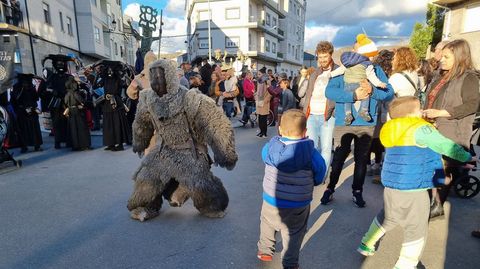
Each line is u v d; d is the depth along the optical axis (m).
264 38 39.12
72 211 3.92
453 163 3.48
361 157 3.90
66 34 22.83
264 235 2.72
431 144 2.38
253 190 4.65
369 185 4.83
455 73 3.32
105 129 7.15
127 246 3.11
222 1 36.12
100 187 4.79
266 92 9.05
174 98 3.40
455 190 4.37
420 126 2.47
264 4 38.31
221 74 11.89
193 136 3.57
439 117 3.42
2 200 4.28
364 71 3.66
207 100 3.46
